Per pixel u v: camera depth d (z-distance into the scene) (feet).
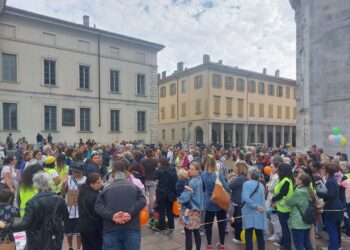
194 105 137.90
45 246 11.83
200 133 136.77
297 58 55.11
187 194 16.58
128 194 12.42
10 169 23.07
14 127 76.13
